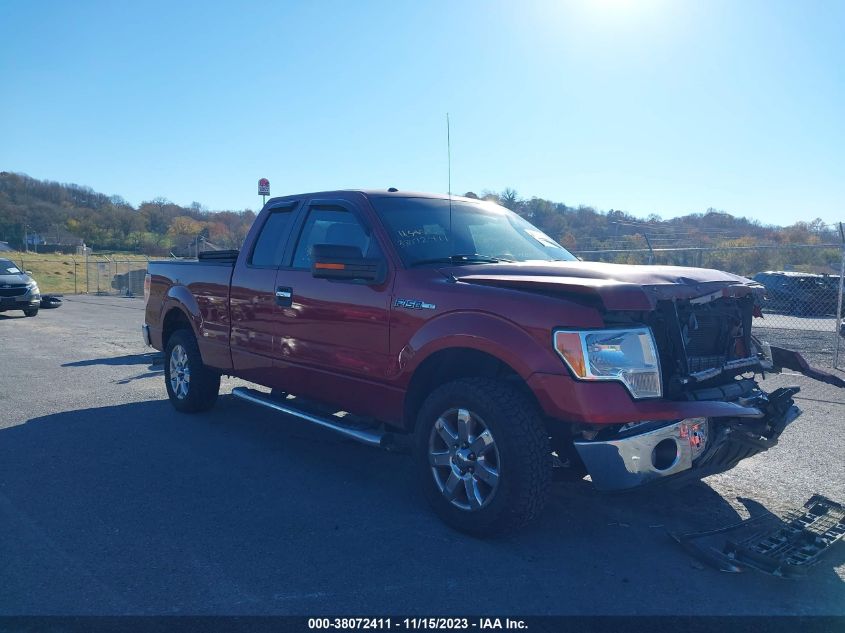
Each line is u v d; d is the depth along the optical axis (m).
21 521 4.46
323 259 4.50
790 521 4.27
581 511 4.70
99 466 5.58
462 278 4.46
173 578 3.71
